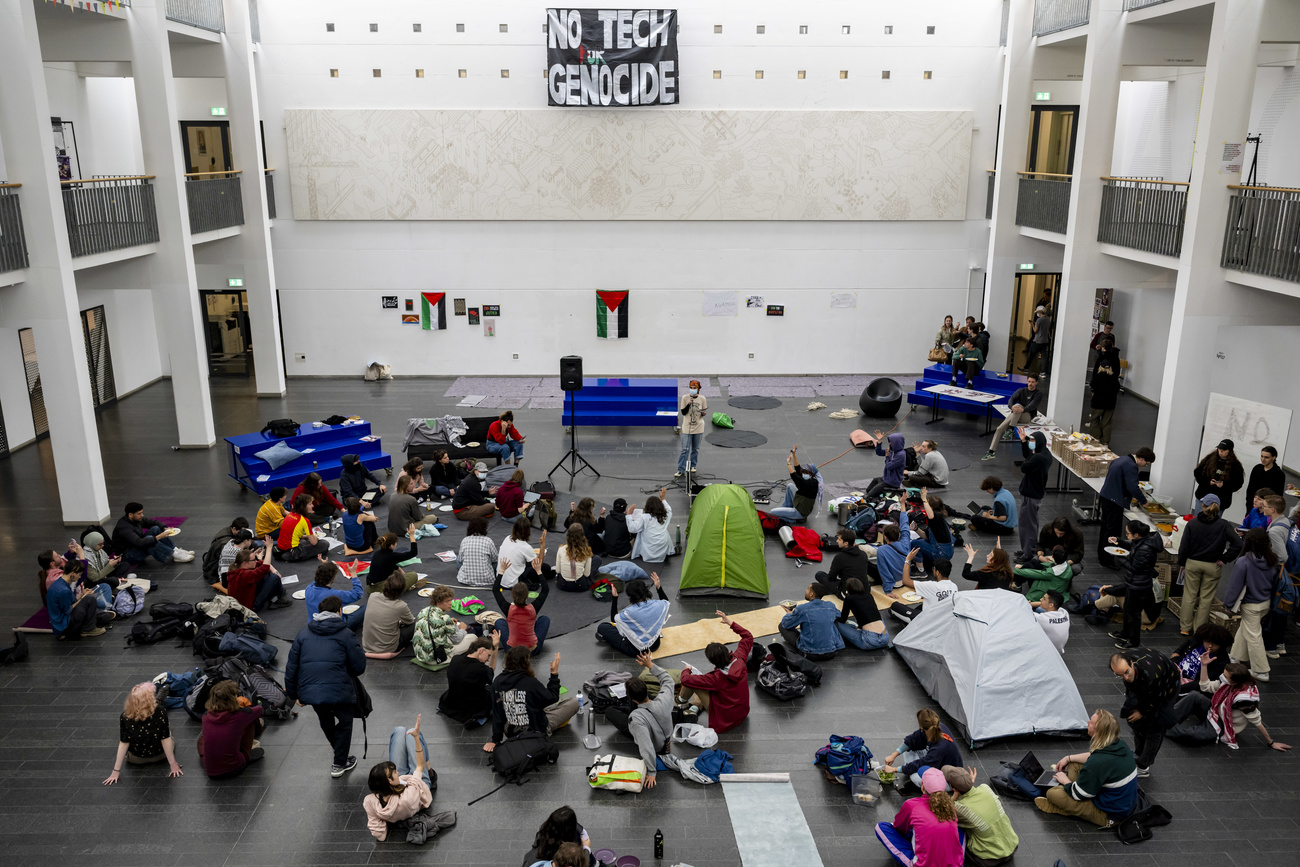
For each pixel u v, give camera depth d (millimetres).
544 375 22422
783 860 6934
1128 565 9953
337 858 6992
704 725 8570
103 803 7602
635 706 8188
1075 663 9789
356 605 10477
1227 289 12820
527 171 21031
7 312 12680
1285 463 15180
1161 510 12734
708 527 11070
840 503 13453
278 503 12469
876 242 21797
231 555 10953
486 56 20531
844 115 20953
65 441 13148
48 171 12391
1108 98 15430
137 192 15430
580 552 11117
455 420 16016
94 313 19203
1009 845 6930
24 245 12500
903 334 22422
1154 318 20062
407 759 7715
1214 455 11852
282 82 20625
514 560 10930
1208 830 7309
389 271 21672
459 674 8492
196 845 7129
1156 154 20031
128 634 10367
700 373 22516
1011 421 16688
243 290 22016
